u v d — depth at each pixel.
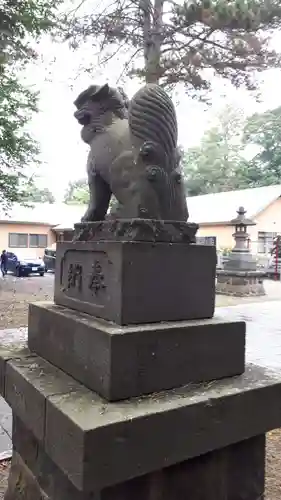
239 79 7.24
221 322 1.75
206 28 6.65
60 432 1.37
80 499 1.50
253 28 6.24
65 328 1.77
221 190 28.69
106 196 2.01
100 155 1.90
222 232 19.55
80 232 1.93
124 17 6.93
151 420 1.36
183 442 1.44
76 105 2.03
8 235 22.67
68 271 2.02
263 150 27.62
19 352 2.14
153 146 1.68
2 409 3.46
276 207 20.12
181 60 6.88
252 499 1.76
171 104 1.75
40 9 7.26
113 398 1.44
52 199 41.03
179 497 1.56
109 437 1.27
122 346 1.46
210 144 29.66
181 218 1.80
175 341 1.59
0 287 12.64
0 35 6.84
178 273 1.71
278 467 2.62
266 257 18.12
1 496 2.19
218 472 1.66
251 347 5.74
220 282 12.64
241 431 1.61
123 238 1.64
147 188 1.69
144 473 1.35
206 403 1.50
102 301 1.70
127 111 1.98
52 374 1.76
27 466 1.91
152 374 1.54
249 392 1.63
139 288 1.60
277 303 10.30
